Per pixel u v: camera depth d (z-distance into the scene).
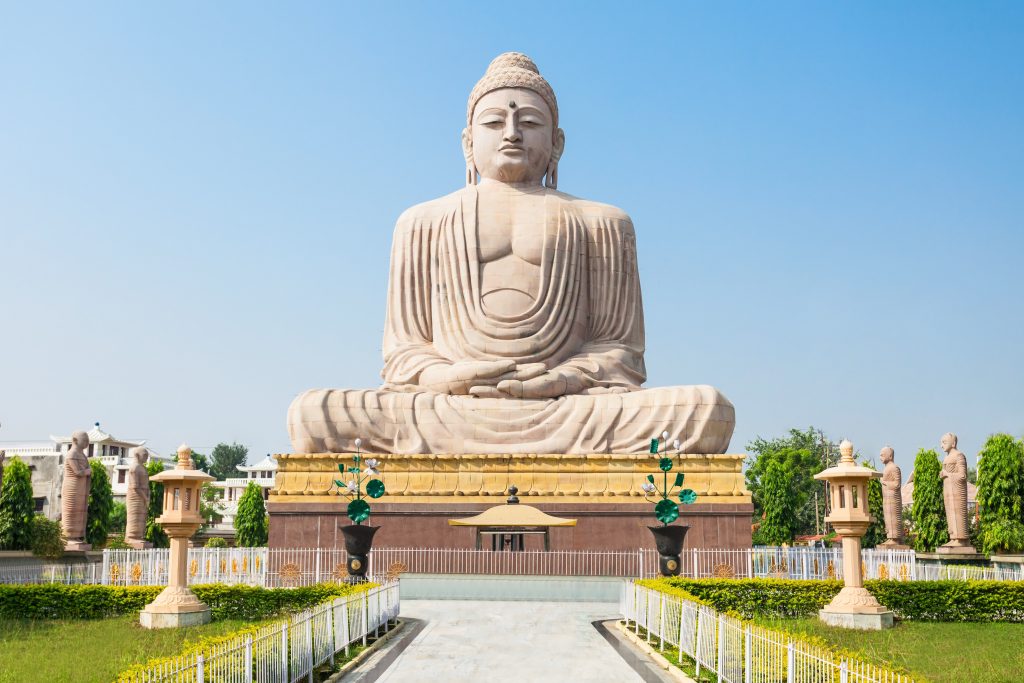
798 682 9.53
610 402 28.41
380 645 15.07
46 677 11.95
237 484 84.81
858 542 17.77
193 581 25.19
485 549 26.91
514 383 28.81
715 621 12.07
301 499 26.94
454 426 28.20
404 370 30.44
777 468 52.19
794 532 51.59
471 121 33.38
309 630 12.01
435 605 20.77
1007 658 13.48
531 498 26.84
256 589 18.31
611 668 13.08
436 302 31.23
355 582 21.19
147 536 45.75
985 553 30.00
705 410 27.73
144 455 34.84
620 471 27.16
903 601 18.45
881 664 12.04
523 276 30.77
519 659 13.80
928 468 34.72
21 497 29.86
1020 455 29.86
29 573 25.45
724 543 26.38
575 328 30.73
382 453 28.08
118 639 15.42
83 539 31.98
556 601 21.59
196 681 8.71
